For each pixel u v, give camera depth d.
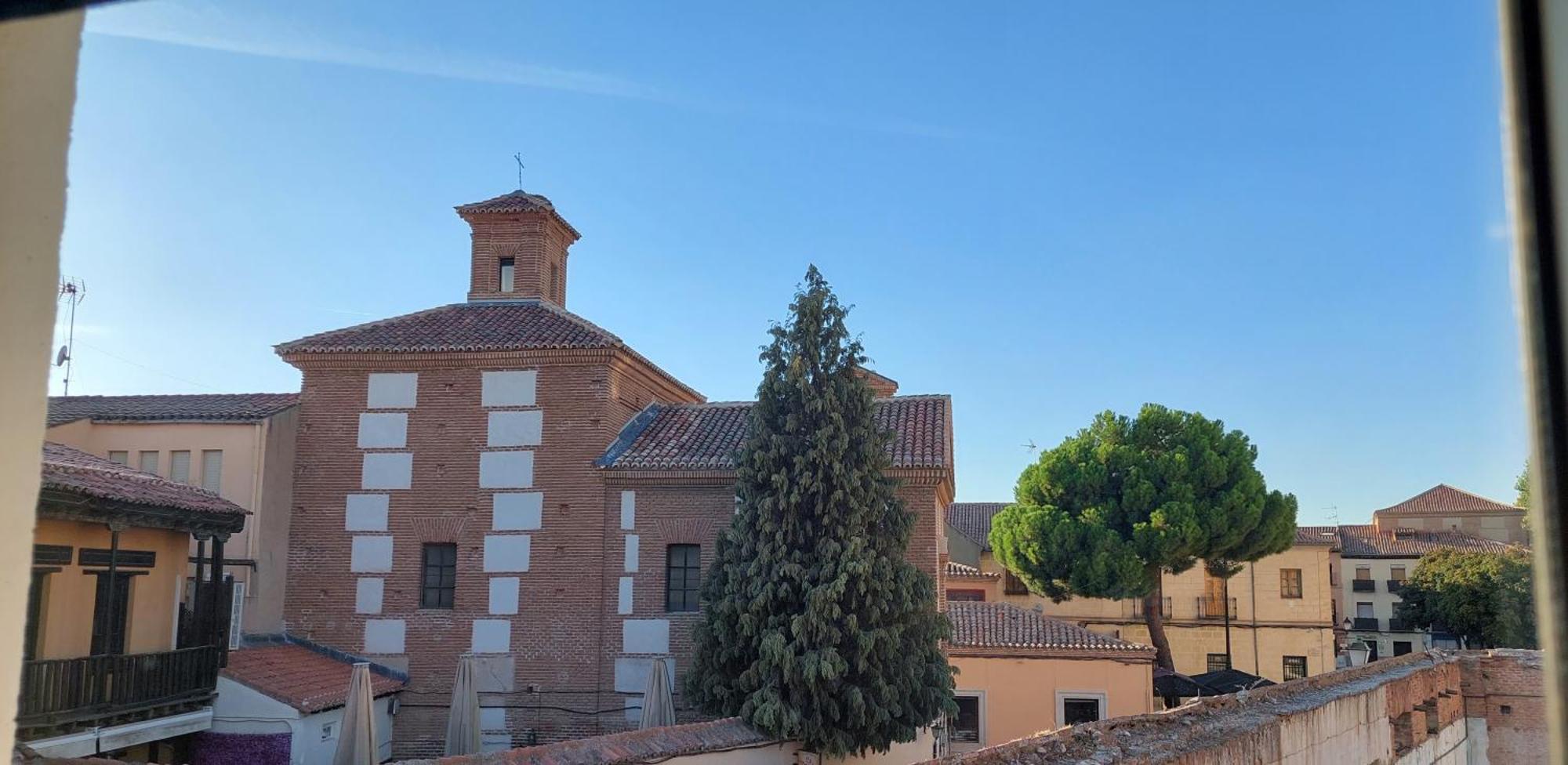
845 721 20.52
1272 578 60.00
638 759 17.20
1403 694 21.23
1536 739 24.80
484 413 26.30
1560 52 1.45
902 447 25.84
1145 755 12.25
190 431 25.53
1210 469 43.75
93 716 17.72
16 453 1.71
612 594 25.05
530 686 24.88
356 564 26.02
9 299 1.69
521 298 30.17
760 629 20.92
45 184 1.78
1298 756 15.41
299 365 26.98
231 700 21.31
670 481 25.20
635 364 27.45
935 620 21.98
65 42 1.83
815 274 22.61
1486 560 41.75
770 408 22.17
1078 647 34.53
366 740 19.47
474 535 25.78
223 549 24.14
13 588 1.70
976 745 34.44
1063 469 46.16
